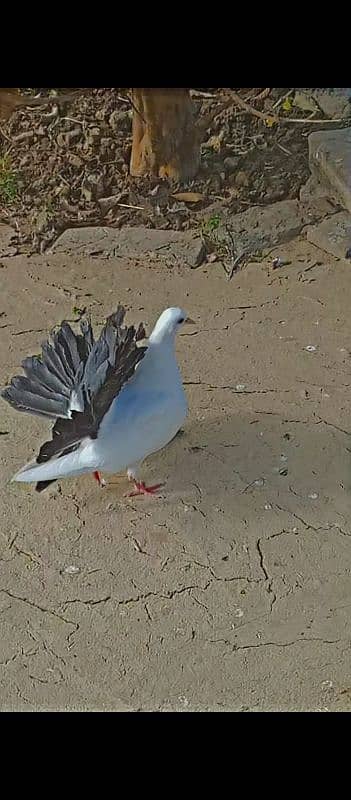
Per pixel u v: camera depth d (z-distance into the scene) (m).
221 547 2.55
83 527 2.58
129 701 2.38
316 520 2.58
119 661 2.42
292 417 2.74
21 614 2.47
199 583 2.50
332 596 2.48
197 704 2.37
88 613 2.47
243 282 3.06
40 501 2.62
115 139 3.37
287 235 3.17
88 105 3.43
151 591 2.49
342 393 2.79
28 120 3.43
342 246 3.12
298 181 3.28
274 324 2.95
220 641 2.44
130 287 3.05
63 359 2.50
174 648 2.43
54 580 2.51
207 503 2.61
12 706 2.37
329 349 2.89
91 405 2.43
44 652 2.43
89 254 3.14
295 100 3.43
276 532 2.56
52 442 2.46
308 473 2.65
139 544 2.55
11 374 2.82
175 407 2.56
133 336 2.47
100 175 3.29
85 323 2.57
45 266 3.11
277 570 2.52
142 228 3.20
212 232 3.16
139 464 2.62
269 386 2.81
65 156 3.35
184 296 3.03
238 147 3.35
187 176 3.26
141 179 3.27
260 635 2.44
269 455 2.68
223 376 2.83
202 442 2.70
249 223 3.19
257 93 3.43
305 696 2.38
